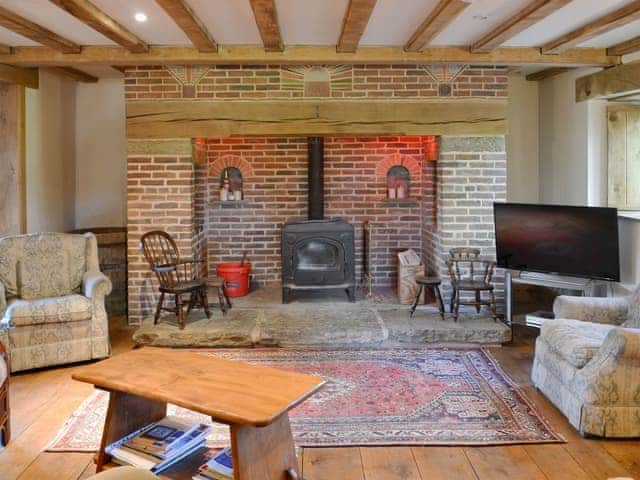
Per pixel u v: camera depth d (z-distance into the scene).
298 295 5.74
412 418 3.39
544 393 3.69
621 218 4.77
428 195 5.85
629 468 2.83
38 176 5.57
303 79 5.16
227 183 6.16
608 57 4.80
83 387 3.93
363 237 6.23
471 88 5.19
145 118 5.19
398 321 4.93
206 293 5.35
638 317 3.63
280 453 2.39
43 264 4.64
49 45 4.48
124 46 4.44
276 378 2.52
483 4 3.59
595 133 5.25
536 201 6.42
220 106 5.16
